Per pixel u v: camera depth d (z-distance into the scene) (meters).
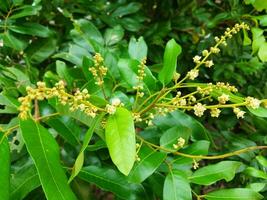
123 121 0.29
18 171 0.40
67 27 0.63
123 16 0.67
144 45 0.46
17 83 0.49
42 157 0.30
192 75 0.37
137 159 0.35
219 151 0.55
